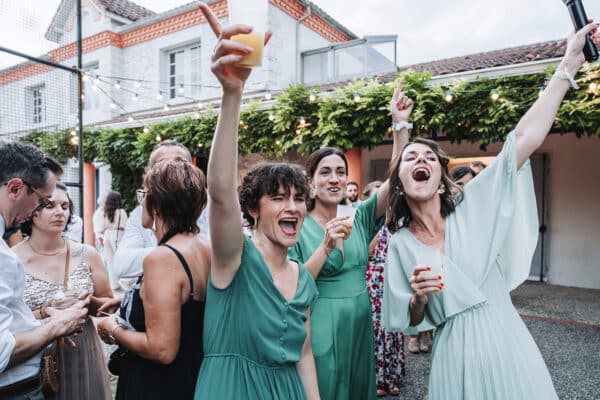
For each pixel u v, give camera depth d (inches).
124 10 451.8
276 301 49.9
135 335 50.9
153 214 56.6
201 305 53.2
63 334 58.1
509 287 59.9
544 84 181.2
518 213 59.7
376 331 128.0
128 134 318.7
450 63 330.6
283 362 49.3
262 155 300.7
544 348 165.2
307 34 405.1
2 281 52.6
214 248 47.4
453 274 57.4
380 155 334.6
